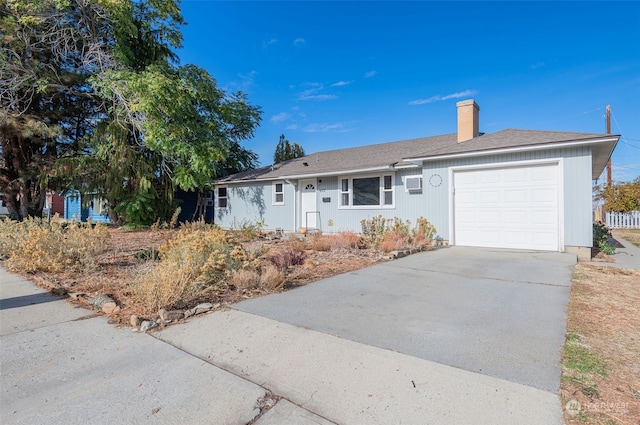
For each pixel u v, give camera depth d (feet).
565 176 26.99
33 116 48.34
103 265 22.56
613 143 25.52
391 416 6.73
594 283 17.15
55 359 9.52
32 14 42.93
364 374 8.36
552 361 8.75
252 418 6.82
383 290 16.26
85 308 14.12
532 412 6.68
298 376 8.36
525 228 28.99
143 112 43.78
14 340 10.85
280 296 15.34
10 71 44.24
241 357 9.46
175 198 57.26
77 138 57.06
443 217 33.55
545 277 18.61
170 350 10.00
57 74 48.65
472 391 7.47
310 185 47.78
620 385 7.59
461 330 11.00
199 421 6.73
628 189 59.52
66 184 53.42
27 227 29.27
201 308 13.44
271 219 51.29
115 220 55.47
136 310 13.41
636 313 12.44
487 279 18.33
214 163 55.01
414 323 11.71
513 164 29.37
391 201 39.68
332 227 44.96
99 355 9.74
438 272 20.25
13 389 7.99
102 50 49.01
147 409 7.14
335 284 17.53
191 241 18.79
